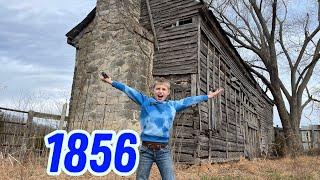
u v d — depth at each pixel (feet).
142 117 11.98
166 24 41.39
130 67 35.78
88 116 35.45
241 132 56.08
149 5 43.45
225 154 44.98
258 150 70.13
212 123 39.68
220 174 29.09
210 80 41.39
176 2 41.29
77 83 43.11
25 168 24.27
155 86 12.18
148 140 11.53
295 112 69.00
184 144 35.60
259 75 67.41
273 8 63.57
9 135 29.73
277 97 65.82
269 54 67.62
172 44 39.96
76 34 48.44
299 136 67.00
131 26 37.24
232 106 51.62
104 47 37.83
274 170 34.50
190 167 32.91
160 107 11.89
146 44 39.47
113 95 34.91
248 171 33.19
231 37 73.31
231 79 51.72
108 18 38.68
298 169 33.88
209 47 42.37
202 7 37.93
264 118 82.38
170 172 11.53
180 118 36.50
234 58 53.47
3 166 24.40
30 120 31.48
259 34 74.74
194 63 37.45
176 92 37.68
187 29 39.24
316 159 45.98
